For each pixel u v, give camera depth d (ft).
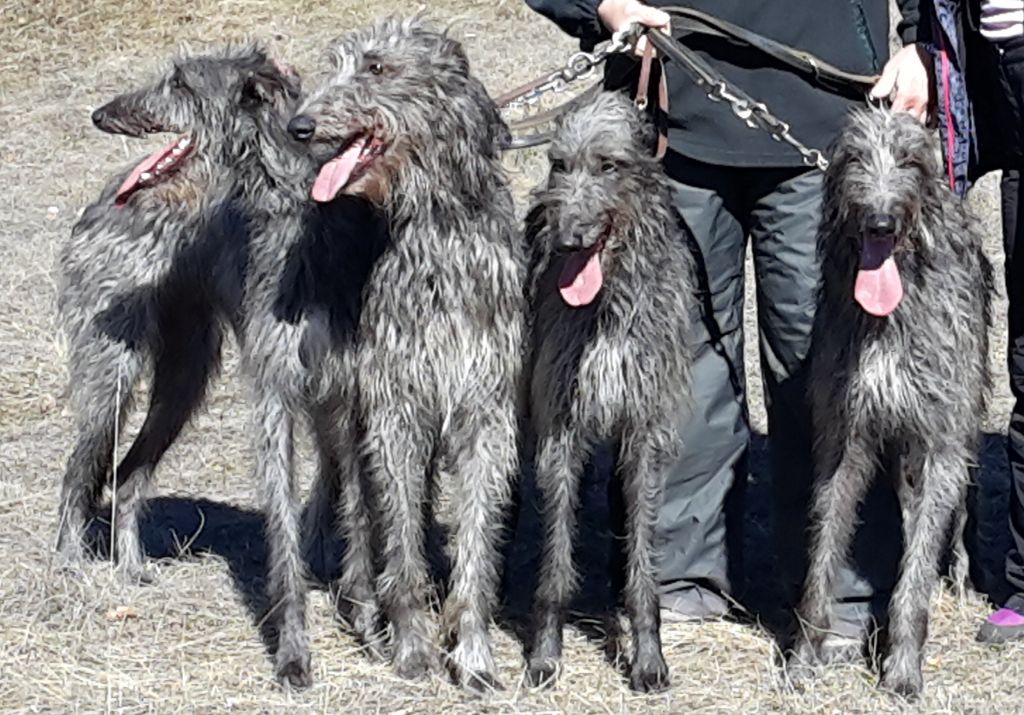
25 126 41.88
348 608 19.52
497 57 43.57
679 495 19.43
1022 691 17.60
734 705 17.34
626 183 17.20
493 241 17.47
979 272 18.47
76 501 21.16
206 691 17.56
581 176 17.11
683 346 18.07
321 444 19.94
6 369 28.09
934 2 17.98
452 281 17.25
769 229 18.66
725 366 19.26
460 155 17.17
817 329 18.04
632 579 17.84
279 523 18.20
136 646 18.66
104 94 43.78
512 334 17.74
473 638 17.76
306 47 45.78
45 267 33.19
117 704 17.17
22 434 25.52
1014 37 17.79
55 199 37.45
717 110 18.30
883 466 18.81
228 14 48.47
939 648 18.67
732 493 19.63
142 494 21.29
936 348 17.37
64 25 48.14
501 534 18.81
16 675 17.75
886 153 16.70
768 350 19.16
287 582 18.11
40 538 21.65
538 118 20.03
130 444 24.50
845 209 16.96
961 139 18.15
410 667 17.94
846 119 17.83
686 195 18.66
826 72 18.25
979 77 18.63
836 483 18.04
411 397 17.60
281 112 18.61
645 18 18.15
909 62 18.37
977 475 20.57
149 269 20.79
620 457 18.11
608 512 22.45
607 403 17.61
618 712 17.13
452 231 17.24
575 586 19.12
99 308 20.98
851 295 17.46
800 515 19.43
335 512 20.95
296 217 18.30
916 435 17.74
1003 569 20.39
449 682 17.75
